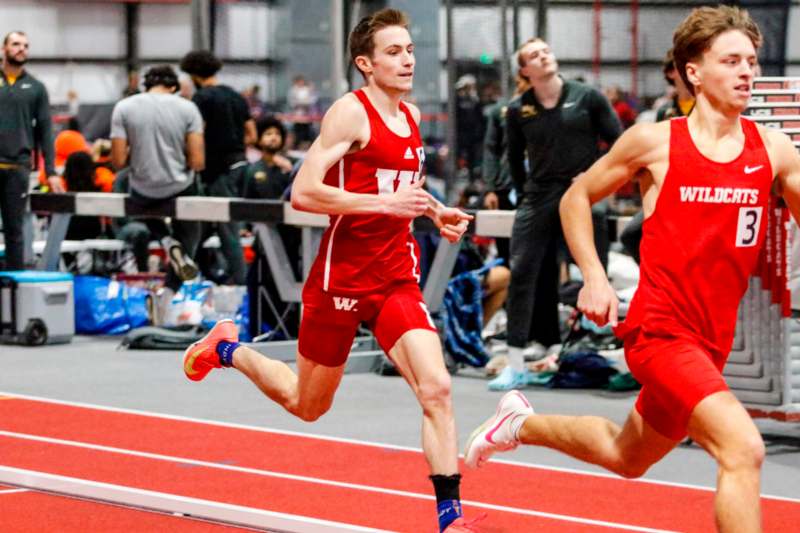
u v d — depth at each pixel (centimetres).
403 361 663
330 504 771
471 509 768
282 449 936
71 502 778
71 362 1361
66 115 2955
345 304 675
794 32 1941
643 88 1977
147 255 1838
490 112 1488
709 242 560
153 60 3453
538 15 1691
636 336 573
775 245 932
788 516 759
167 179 1498
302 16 2744
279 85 2798
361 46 670
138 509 762
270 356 1308
